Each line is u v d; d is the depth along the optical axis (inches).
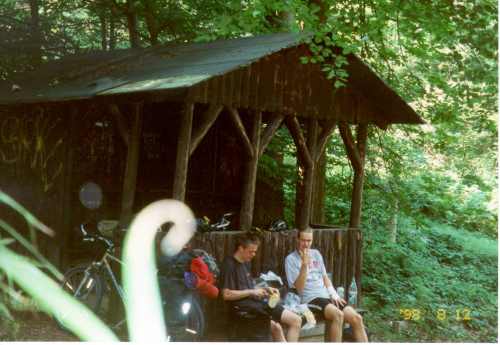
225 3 563.5
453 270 585.9
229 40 381.4
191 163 437.1
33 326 293.0
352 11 437.4
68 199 369.4
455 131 521.3
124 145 399.9
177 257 278.5
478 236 730.2
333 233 363.6
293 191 553.9
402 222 641.6
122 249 303.9
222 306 315.3
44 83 408.2
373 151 502.0
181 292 274.4
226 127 440.1
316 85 351.3
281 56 332.8
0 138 422.6
